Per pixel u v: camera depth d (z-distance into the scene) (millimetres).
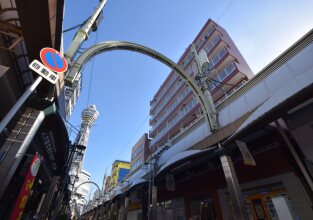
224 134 10328
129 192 17312
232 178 6715
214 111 12062
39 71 4516
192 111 28047
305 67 7531
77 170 42750
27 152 8453
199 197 12859
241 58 26047
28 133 5070
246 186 9586
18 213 4973
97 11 11156
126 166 57969
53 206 15258
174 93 36531
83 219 50188
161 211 17219
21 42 5789
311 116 6168
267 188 8609
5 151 4633
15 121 6762
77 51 9891
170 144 17234
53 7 4469
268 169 8500
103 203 27969
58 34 5375
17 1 4152
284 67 8555
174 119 33594
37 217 10164
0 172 4293
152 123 44906
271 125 7574
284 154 7898
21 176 7836
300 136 6496
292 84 5812
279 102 5230
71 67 9461
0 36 5285
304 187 6949
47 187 13516
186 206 13703
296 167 7352
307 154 6254
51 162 11547
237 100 10820
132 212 23984
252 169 9297
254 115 6141
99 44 12367
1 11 5223
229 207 10258
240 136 6445
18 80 6754
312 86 4559
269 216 8172
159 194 18031
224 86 22969
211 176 11922
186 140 14125
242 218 5980
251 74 24172
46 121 6457
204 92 13812
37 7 4285
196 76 14844
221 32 28766
